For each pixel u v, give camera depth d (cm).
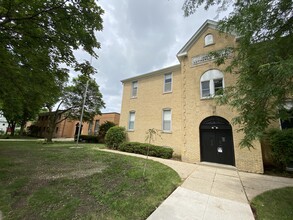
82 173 613
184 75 1118
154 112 1355
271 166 788
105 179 550
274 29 376
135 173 606
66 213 337
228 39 972
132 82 1611
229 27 449
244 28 393
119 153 1105
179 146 1145
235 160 816
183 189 491
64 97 2162
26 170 640
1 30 508
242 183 571
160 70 1402
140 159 886
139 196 422
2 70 581
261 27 377
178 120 1202
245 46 400
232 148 866
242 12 393
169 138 1206
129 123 1514
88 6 576
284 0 348
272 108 358
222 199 426
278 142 730
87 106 2333
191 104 1038
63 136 3197
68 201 390
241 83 392
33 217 325
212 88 988
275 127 800
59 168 682
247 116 363
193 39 1127
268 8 358
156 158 1002
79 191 451
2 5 445
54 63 660
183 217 330
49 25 547
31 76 637
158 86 1399
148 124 1362
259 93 325
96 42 683
